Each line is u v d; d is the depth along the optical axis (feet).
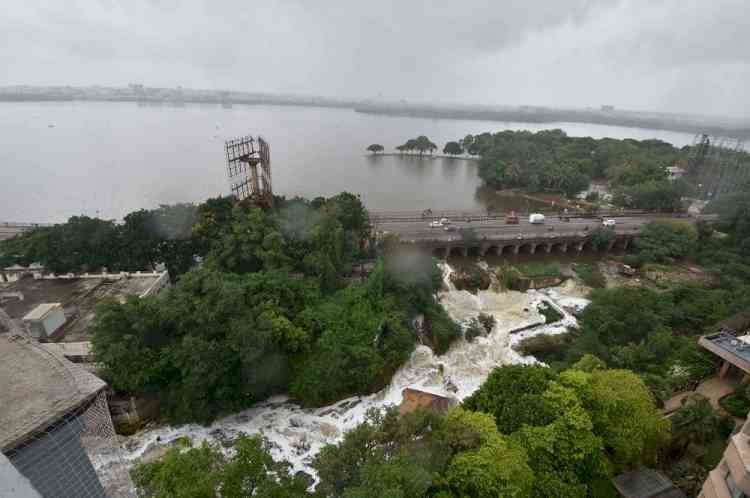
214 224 248.11
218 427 162.30
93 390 38.99
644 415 129.29
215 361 153.89
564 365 187.52
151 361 154.20
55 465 35.94
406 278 232.12
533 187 558.56
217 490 91.20
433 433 117.60
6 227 324.80
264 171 276.41
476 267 315.17
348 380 175.94
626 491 121.08
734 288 265.13
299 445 155.53
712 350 178.60
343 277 253.03
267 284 192.65
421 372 198.70
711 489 93.56
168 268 236.22
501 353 215.31
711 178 513.86
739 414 153.38
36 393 37.58
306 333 179.93
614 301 227.61
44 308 168.76
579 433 122.11
